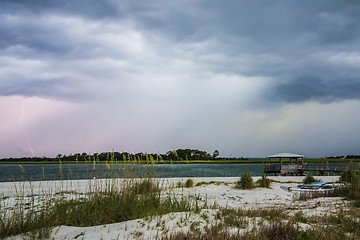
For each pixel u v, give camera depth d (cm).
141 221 568
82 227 535
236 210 745
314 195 1110
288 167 3291
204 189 1463
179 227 523
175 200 836
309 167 3400
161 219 582
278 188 1576
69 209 609
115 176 752
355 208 731
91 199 661
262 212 687
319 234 441
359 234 451
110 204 638
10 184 1623
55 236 480
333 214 661
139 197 708
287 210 775
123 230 509
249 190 1463
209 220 583
